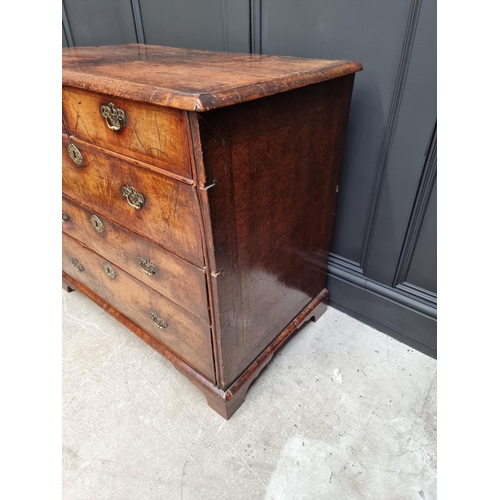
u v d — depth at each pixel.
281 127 0.77
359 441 0.98
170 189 0.71
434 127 0.96
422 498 0.86
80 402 1.09
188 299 0.88
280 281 1.04
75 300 1.48
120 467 0.94
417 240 1.13
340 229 1.30
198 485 0.90
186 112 0.58
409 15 0.88
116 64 0.88
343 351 1.25
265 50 1.17
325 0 0.99
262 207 0.82
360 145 1.11
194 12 1.28
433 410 1.06
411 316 1.21
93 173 0.89
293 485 0.90
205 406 1.08
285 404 1.08
